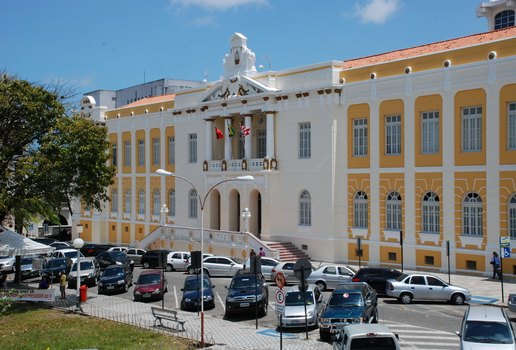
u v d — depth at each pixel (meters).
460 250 37.25
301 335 24.12
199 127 54.75
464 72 36.88
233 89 50.66
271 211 47.25
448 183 37.78
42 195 37.38
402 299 29.95
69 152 36.62
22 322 29.52
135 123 63.12
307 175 45.31
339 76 44.09
